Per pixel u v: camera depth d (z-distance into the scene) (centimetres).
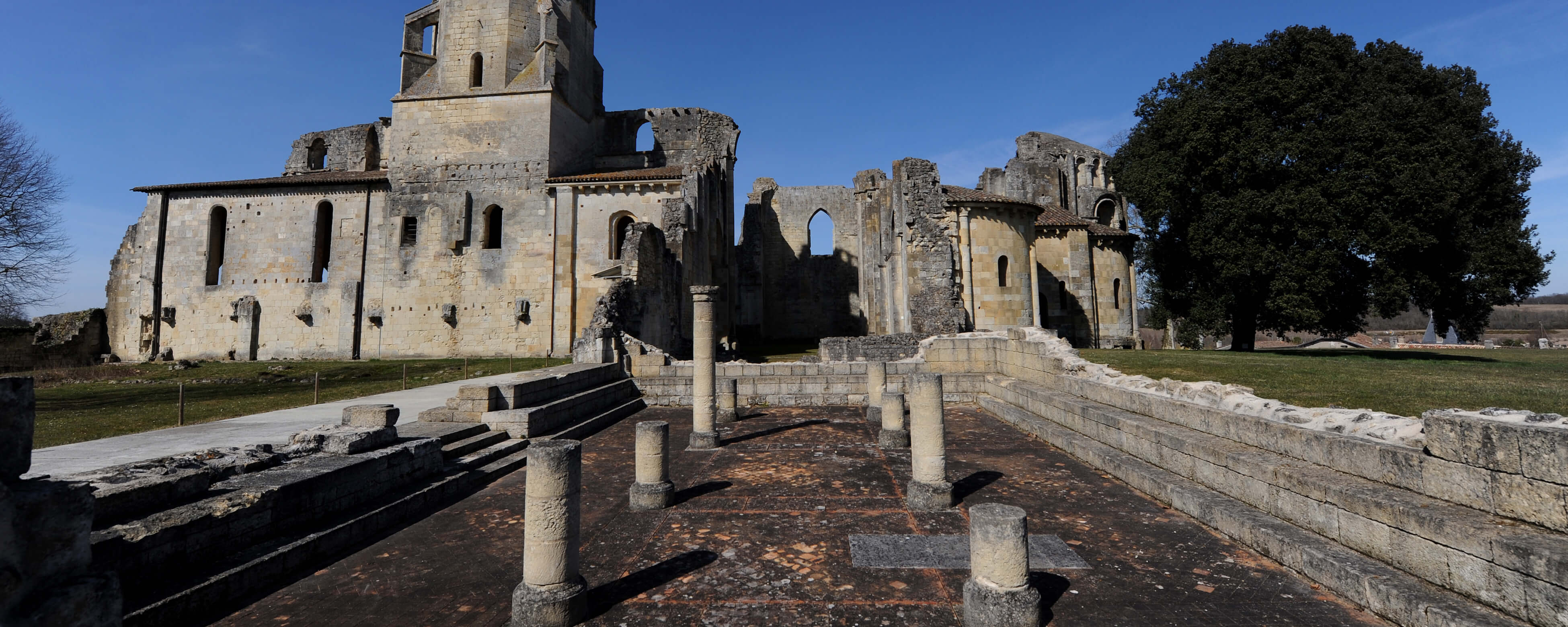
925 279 2553
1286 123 2520
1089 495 834
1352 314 2520
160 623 473
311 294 3409
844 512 792
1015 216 2881
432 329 3331
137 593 484
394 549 673
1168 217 2866
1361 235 2225
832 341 2433
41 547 337
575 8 3725
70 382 2527
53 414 1526
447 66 3506
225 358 3412
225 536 565
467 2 3522
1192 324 2769
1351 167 2308
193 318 3472
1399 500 512
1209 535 672
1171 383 980
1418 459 523
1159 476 821
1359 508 537
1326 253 2264
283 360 3338
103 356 3566
